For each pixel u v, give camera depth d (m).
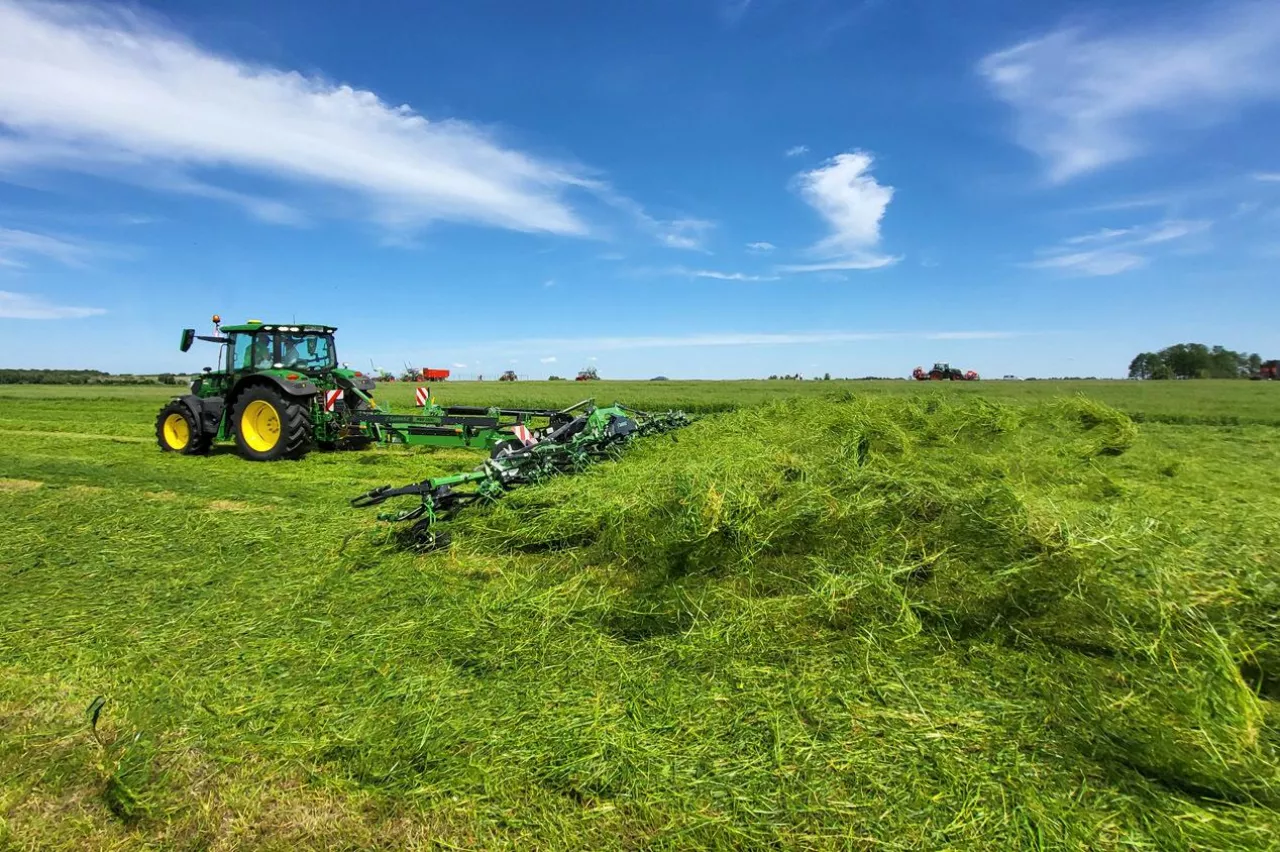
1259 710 2.36
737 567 3.73
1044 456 6.37
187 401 10.58
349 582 4.27
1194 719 2.34
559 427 7.63
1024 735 2.47
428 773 2.39
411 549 4.82
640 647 3.26
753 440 7.00
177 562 4.75
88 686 3.06
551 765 2.40
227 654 3.34
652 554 4.00
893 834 2.04
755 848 2.01
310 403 10.38
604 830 2.11
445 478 5.02
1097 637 2.90
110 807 2.29
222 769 2.45
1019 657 2.95
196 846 2.11
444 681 3.01
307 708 2.83
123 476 8.15
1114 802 2.15
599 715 2.69
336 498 6.81
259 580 4.37
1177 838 1.99
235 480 7.96
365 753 2.50
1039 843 1.99
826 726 2.56
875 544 3.62
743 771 2.33
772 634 3.23
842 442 6.05
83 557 4.88
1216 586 2.93
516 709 2.76
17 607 3.97
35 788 2.38
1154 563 3.04
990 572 3.31
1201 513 4.58
